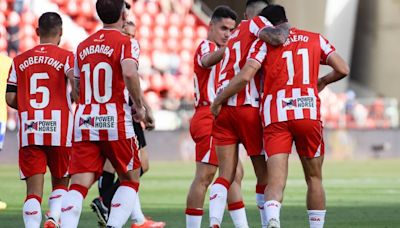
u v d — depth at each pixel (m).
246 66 21.97
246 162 80.56
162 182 52.16
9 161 75.88
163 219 31.38
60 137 23.62
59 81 23.66
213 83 24.42
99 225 27.69
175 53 97.62
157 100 93.75
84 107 21.59
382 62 118.38
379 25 118.06
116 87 21.41
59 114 23.62
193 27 98.81
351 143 89.62
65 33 89.12
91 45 21.56
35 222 23.28
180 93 96.44
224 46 23.72
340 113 100.25
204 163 24.42
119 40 21.39
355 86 119.06
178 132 82.31
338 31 106.50
